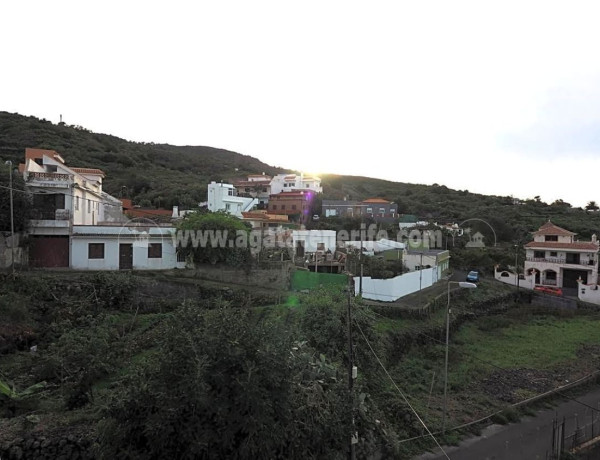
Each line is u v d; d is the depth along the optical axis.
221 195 56.31
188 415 8.71
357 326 18.12
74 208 28.77
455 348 27.19
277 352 9.66
